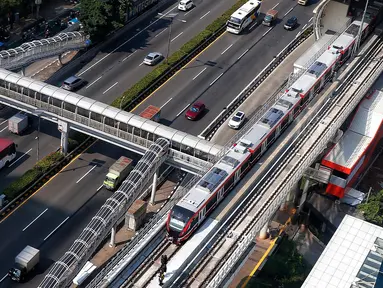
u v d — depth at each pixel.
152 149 118.75
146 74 159.38
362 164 135.75
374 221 121.25
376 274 90.06
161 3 186.00
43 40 151.00
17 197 123.69
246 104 154.25
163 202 126.69
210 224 105.06
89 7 160.38
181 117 148.25
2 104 144.50
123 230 119.94
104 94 151.50
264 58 170.12
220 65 165.88
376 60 153.25
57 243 117.00
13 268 109.06
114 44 167.62
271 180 115.12
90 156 135.12
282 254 120.56
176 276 95.56
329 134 125.12
